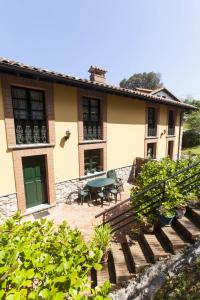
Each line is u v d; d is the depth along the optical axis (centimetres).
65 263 152
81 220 629
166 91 1894
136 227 479
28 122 661
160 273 323
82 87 747
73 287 139
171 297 299
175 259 330
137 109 1079
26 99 652
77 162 803
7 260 147
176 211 402
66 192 777
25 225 222
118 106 960
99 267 169
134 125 1075
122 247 417
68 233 221
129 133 1050
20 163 631
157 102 1139
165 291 308
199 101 3572
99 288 157
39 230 223
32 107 670
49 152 703
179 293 300
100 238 374
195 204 431
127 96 942
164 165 534
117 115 962
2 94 569
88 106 847
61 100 718
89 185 754
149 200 435
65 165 762
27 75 579
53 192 728
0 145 584
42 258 161
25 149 638
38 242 193
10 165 611
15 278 134
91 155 905
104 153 923
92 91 816
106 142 923
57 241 201
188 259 329
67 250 186
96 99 877
